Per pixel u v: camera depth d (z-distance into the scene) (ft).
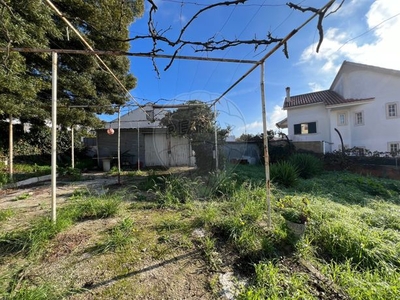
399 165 23.06
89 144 39.63
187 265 5.67
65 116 22.80
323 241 6.98
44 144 31.22
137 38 5.99
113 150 33.86
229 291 4.68
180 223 8.34
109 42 16.63
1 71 10.95
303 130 38.63
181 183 13.01
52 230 6.96
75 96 25.29
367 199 12.84
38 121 26.09
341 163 24.11
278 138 33.09
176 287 4.79
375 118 32.14
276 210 9.56
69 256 5.89
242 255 6.14
